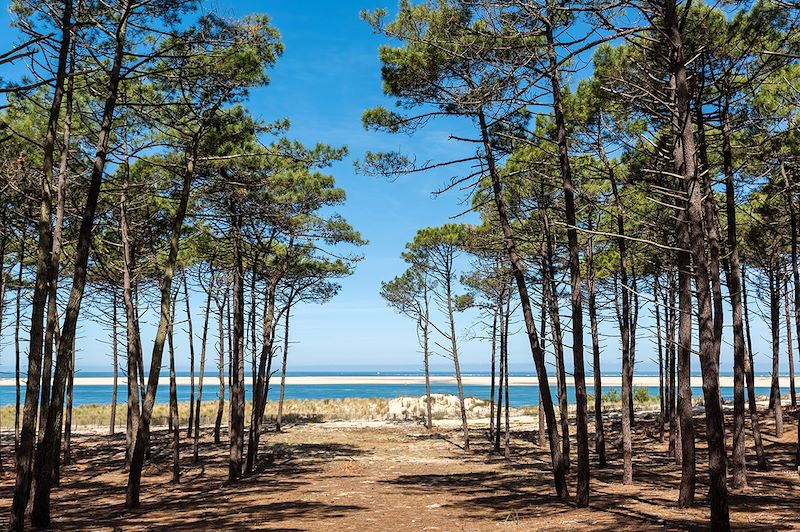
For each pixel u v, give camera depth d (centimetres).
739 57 1049
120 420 3928
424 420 3947
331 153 1578
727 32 1040
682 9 1016
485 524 949
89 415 4116
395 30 1158
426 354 3322
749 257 1831
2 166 1211
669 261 1526
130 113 1366
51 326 1009
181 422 3781
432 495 1312
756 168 1260
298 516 1059
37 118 1292
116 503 1250
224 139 1362
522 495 1257
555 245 1725
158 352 1256
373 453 2367
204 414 4184
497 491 1344
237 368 1645
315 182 1703
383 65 1198
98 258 1600
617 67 1147
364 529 934
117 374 3009
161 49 1072
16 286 1795
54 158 1305
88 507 1202
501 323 2372
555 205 1614
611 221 1559
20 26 941
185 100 1259
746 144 1237
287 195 1706
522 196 1638
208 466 1986
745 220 1614
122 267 1752
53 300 1009
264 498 1297
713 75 1091
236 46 1107
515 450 2386
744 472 1173
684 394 1016
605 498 1129
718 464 680
